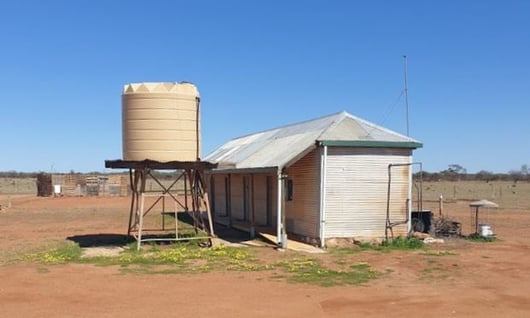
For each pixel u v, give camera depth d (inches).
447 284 518.9
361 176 792.9
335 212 783.7
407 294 473.4
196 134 783.1
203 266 622.2
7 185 3789.4
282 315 403.2
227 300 450.0
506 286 510.3
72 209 1667.1
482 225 903.7
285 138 980.6
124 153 769.6
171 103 755.4
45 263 645.3
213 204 1310.3
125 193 2536.9
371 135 800.3
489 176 4630.9
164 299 454.0
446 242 830.5
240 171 903.1
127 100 762.2
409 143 800.3
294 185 868.6
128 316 401.1
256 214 1083.3
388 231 804.6
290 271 585.9
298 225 855.7
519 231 1012.5
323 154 778.2
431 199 2107.5
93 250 768.3
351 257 685.3
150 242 829.2
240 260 663.1
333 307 426.9
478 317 399.9
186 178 952.3
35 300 451.8
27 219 1318.9
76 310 418.9
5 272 583.8
